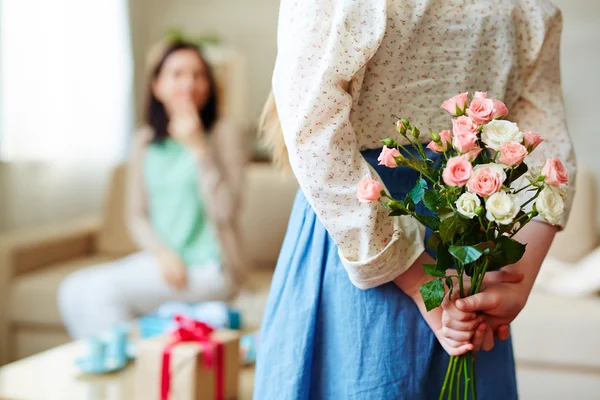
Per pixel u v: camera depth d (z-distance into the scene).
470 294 0.95
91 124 3.91
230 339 1.73
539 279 2.60
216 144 2.79
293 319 1.04
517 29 1.05
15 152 3.47
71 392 1.67
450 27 0.99
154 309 2.71
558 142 1.07
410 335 1.00
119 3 4.03
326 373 1.03
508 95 1.08
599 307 2.37
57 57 3.67
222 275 2.71
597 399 2.27
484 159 0.91
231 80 3.72
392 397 0.99
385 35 0.96
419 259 0.97
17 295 2.79
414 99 1.01
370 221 0.92
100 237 3.32
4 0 3.38
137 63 4.23
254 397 1.09
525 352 2.31
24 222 3.57
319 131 0.93
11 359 2.83
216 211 2.73
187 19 4.21
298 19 0.96
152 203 2.78
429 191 0.90
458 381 0.97
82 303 2.67
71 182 3.83
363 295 1.00
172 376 1.62
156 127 2.79
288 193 3.09
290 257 1.08
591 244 2.80
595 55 3.61
